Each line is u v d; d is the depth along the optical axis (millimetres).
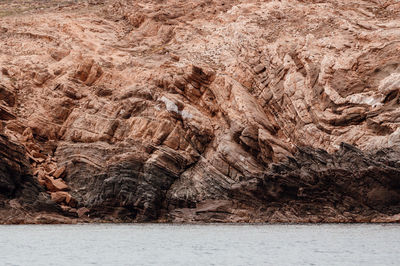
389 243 45344
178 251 43344
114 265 37375
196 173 70250
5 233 54969
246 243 46969
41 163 71438
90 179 69812
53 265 37469
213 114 75438
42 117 76000
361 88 69375
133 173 68250
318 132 69188
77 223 65312
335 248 43500
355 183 60250
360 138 65750
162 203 68312
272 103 75438
